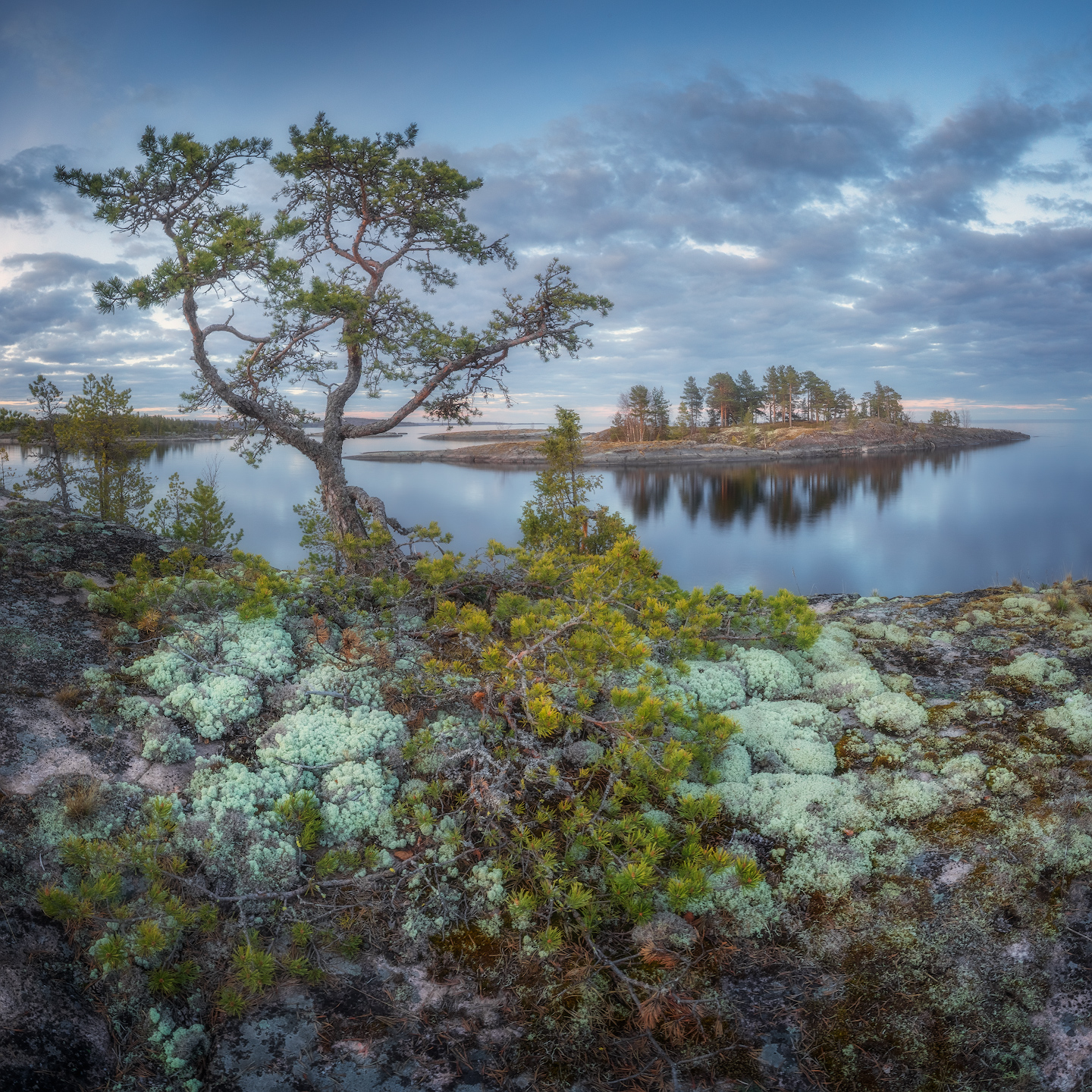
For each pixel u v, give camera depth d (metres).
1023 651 5.54
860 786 3.98
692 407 165.62
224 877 3.21
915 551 57.53
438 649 5.23
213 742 3.97
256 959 2.71
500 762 3.89
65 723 3.76
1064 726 4.34
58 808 3.19
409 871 3.39
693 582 48.22
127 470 19.05
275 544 33.50
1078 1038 2.81
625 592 5.83
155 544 7.30
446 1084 2.64
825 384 168.50
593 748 4.17
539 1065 2.72
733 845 3.64
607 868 3.26
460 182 10.71
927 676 5.25
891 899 3.32
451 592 6.43
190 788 3.55
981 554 55.59
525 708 4.15
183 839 3.25
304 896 3.25
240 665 4.45
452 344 10.12
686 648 5.09
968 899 3.29
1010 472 120.88
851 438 163.62
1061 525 67.88
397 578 5.98
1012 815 3.68
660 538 66.38
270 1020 2.79
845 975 3.04
